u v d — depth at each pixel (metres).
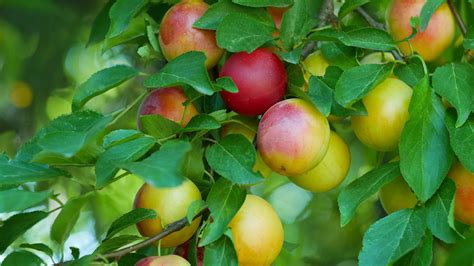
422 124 0.73
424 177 0.72
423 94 0.73
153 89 0.77
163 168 0.66
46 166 0.74
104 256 0.72
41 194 0.68
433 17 0.80
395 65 0.77
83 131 0.69
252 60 0.75
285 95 0.76
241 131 0.78
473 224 0.76
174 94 0.77
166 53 0.78
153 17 0.85
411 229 0.72
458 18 0.81
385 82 0.76
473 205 0.75
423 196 0.72
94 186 0.75
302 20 0.76
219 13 0.77
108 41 0.80
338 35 0.75
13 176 0.72
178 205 0.74
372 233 0.72
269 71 0.75
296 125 0.73
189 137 0.76
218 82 0.74
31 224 0.76
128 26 0.79
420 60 0.75
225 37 0.75
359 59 0.81
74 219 0.79
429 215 0.72
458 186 0.75
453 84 0.73
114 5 0.77
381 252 0.71
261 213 0.74
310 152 0.74
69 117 0.75
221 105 0.78
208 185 0.77
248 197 0.75
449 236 0.72
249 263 0.74
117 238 0.73
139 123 0.77
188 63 0.73
